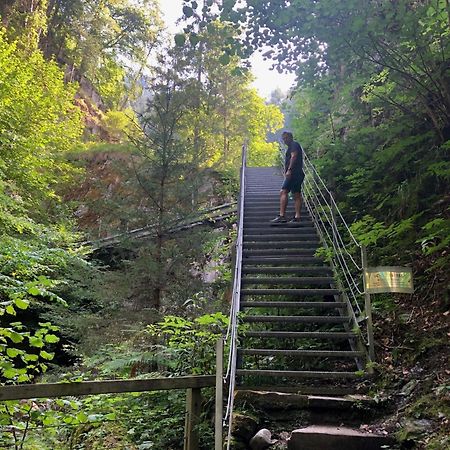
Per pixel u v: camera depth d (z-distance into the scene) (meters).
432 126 6.84
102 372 5.62
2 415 3.10
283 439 3.81
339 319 5.23
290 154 8.41
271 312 6.51
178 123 8.01
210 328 5.50
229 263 9.01
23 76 11.38
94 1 24.41
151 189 7.66
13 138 10.34
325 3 5.34
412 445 3.38
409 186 6.65
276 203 9.80
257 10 5.53
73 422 3.35
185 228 7.82
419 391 4.00
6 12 17.28
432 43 6.11
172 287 7.20
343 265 6.27
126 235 7.55
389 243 6.54
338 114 10.25
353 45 5.84
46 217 11.49
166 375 5.09
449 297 4.94
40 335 3.34
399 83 6.50
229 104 19.77
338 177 8.84
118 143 16.62
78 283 8.12
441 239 5.54
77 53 23.72
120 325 6.89
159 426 4.32
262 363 5.28
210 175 8.46
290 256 7.03
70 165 13.51
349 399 4.08
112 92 27.20
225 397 4.20
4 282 6.70
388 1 5.45
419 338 4.70
